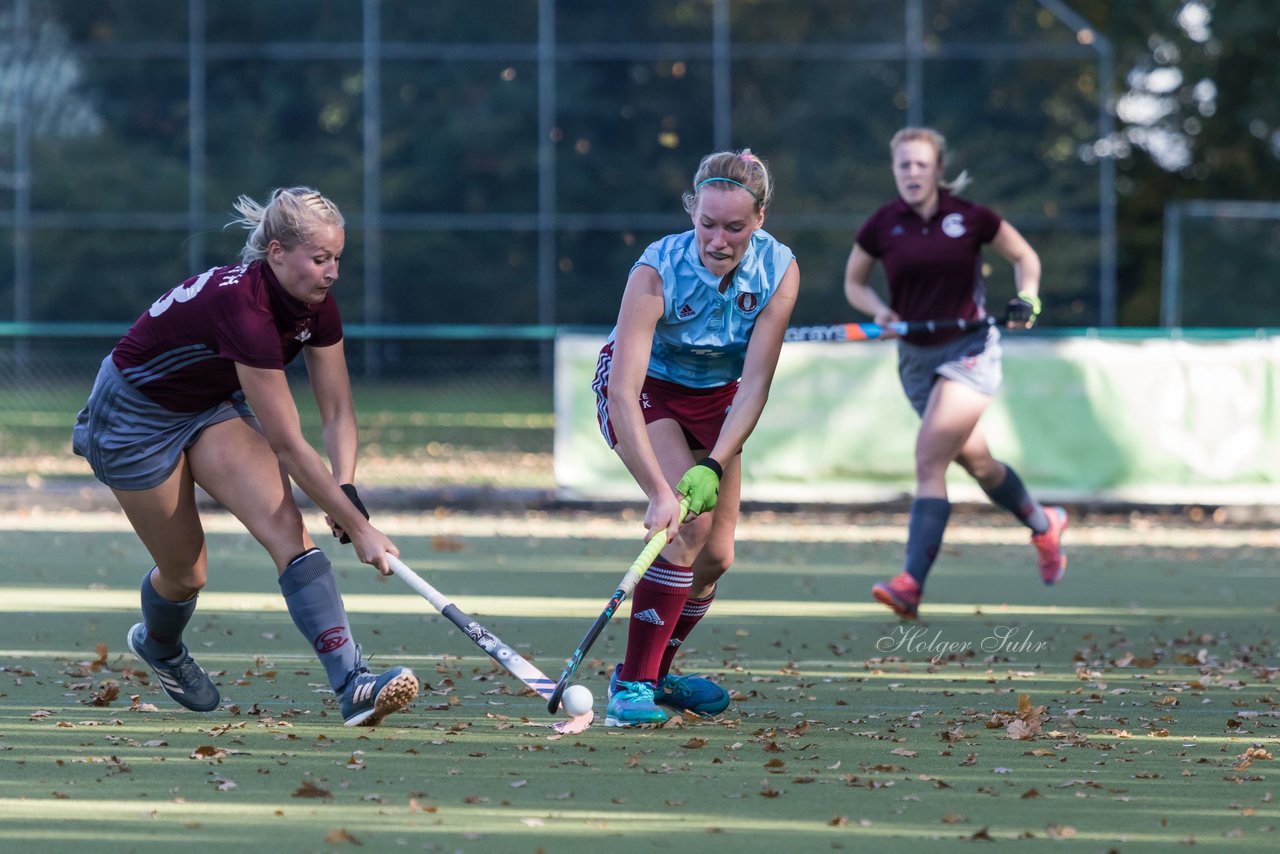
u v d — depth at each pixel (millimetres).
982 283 26578
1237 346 41812
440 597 16281
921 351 26016
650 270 16453
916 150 26062
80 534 37562
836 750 15586
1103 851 12148
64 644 22281
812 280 77875
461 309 80125
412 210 80125
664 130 79500
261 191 80438
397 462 54062
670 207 79688
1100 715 17625
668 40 79250
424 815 12961
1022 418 41938
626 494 42938
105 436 15969
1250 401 41844
